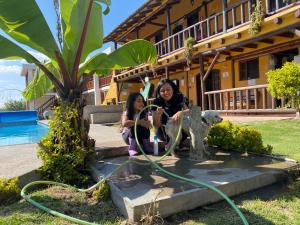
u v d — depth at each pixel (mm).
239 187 3309
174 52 13922
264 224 2594
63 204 3225
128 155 5082
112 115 14664
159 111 4648
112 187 3303
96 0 4883
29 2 3820
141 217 2713
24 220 2822
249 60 13258
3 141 10180
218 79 15211
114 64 4688
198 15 16156
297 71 7145
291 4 8531
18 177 3797
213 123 4656
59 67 4391
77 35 4527
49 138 4277
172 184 3271
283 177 3697
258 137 4844
